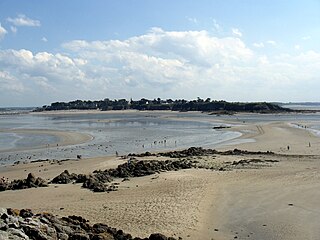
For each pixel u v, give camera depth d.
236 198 24.42
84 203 24.12
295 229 18.69
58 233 15.19
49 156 52.00
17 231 13.80
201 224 19.64
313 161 40.19
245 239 17.64
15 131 90.00
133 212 21.66
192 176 32.12
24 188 29.23
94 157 49.75
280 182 28.67
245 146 57.34
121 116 171.50
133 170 34.88
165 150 56.41
